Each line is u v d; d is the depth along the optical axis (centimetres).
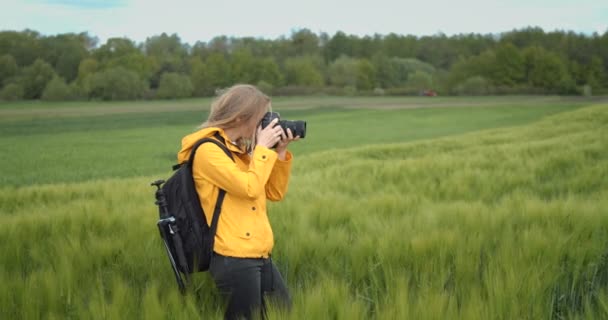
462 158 1114
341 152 1806
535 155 1145
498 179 817
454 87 13800
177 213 276
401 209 564
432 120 6244
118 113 7931
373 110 8456
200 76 12712
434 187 767
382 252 367
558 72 13538
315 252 391
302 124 282
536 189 765
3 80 11444
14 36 12800
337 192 734
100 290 298
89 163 2355
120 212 528
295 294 312
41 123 6094
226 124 278
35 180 1766
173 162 2388
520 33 16488
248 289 271
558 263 349
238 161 285
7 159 2552
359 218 496
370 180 884
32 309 283
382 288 333
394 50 17325
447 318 253
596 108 4172
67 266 335
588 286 331
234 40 16912
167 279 342
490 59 14062
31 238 440
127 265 368
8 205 721
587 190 747
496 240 399
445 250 364
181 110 8650
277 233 450
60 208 568
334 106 9612
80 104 10125
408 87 14362
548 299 306
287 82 14088
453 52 17100
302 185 849
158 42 15362
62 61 12444
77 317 281
